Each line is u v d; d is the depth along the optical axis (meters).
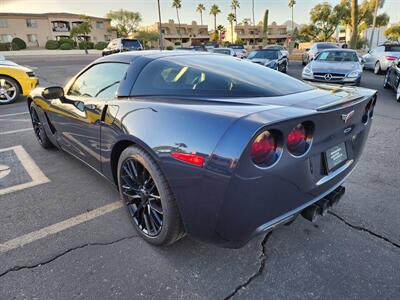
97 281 1.82
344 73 8.77
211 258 2.02
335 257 2.03
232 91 1.98
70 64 20.97
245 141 1.41
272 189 1.56
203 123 1.60
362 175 3.26
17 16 54.25
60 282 1.81
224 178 1.46
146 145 1.81
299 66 19.56
